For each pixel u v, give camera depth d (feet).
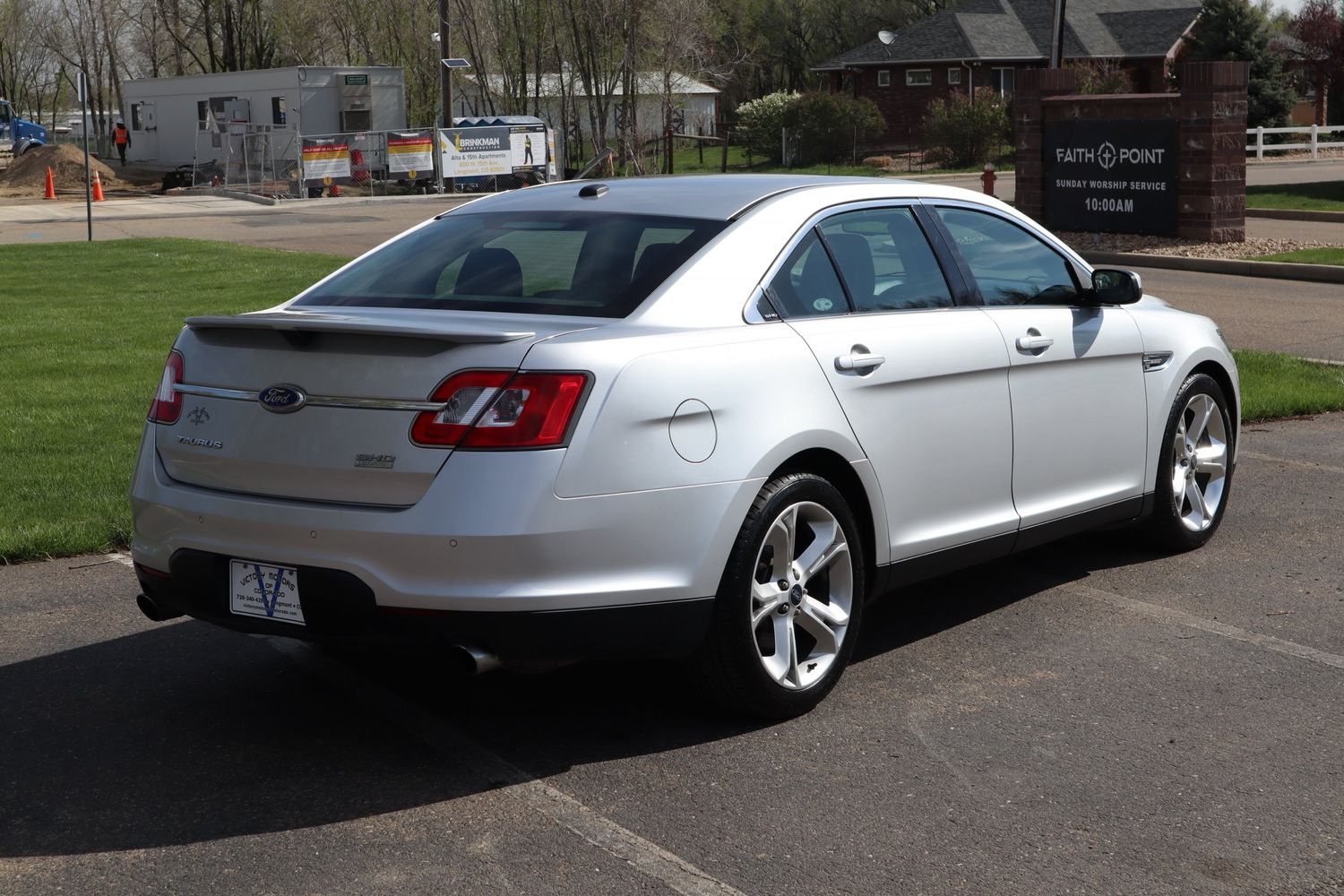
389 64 211.00
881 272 15.53
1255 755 13.14
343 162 126.31
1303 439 28.40
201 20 204.13
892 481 14.94
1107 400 18.03
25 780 12.75
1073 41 189.26
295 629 12.81
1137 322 18.71
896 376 14.84
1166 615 17.49
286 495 12.82
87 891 10.65
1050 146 73.97
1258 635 16.67
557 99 206.39
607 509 12.30
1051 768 12.86
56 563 20.20
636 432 12.48
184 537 13.38
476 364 12.16
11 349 39.70
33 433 27.78
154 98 157.38
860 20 279.69
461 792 12.39
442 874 10.87
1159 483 19.40
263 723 14.11
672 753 13.26
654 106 207.10
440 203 118.93
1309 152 159.74
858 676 15.40
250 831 11.66
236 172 133.18
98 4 235.81
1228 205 68.28
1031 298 17.35
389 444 12.26
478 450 12.03
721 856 11.16
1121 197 71.26
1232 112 67.36
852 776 12.69
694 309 13.58
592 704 14.55
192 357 13.73
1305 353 39.22
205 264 65.00
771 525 13.46
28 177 144.36
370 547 12.19
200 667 15.88
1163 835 11.49
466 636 12.12
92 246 75.72
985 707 14.42
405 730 13.89
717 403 13.07
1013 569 19.71
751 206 14.90
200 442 13.38
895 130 194.59
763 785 12.50
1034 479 16.96
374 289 14.87
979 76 188.34
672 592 12.75
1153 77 189.47
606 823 11.74
